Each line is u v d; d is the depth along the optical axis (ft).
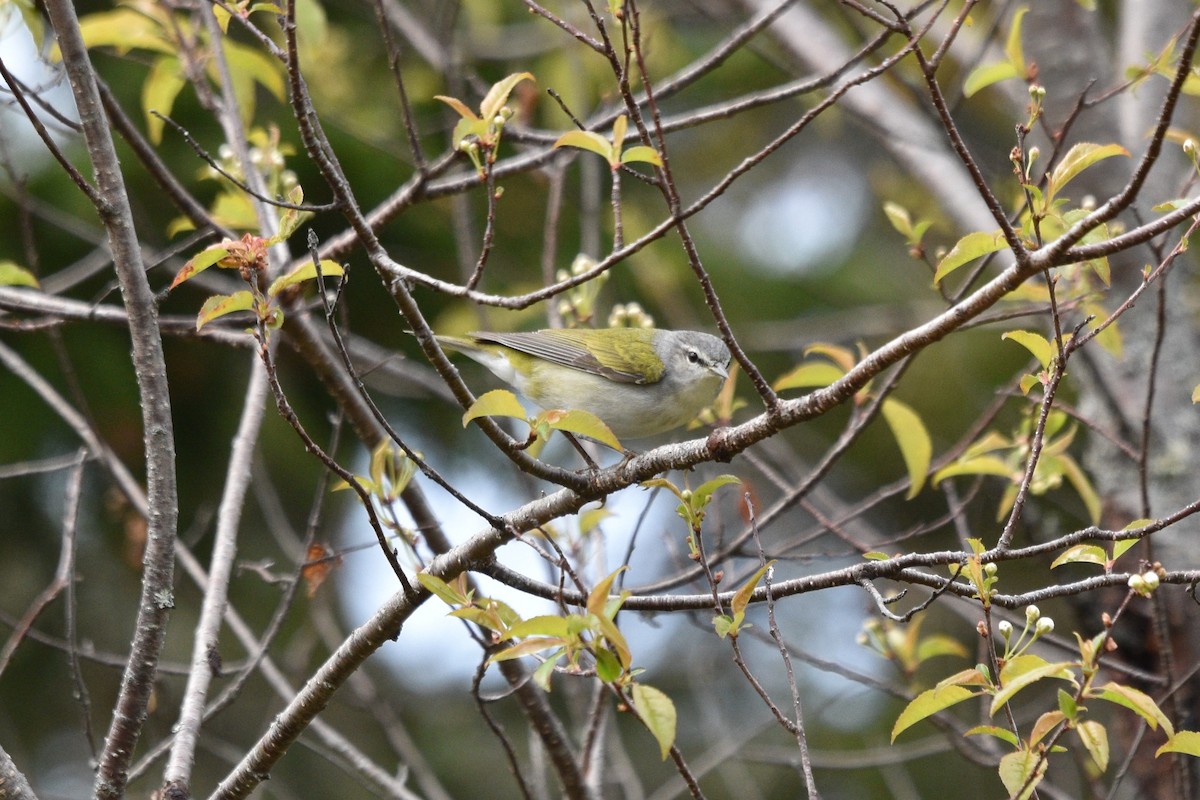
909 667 33.19
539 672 18.40
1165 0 41.83
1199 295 44.86
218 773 50.39
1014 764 18.88
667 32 52.80
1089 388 38.24
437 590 21.61
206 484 52.70
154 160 32.12
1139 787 34.30
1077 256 19.69
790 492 33.55
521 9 56.90
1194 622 34.19
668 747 17.81
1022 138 21.04
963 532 32.68
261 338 21.44
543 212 55.62
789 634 59.88
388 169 51.37
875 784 55.42
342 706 56.39
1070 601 36.01
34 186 48.21
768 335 54.70
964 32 46.24
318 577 29.45
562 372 40.22
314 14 35.12
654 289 50.65
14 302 32.37
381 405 55.16
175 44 34.73
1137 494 36.01
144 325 24.40
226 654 51.83
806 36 45.39
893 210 30.32
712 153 63.36
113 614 52.19
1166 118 18.19
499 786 56.75
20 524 51.11
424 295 54.13
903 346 21.50
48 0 24.31
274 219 33.68
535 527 27.35
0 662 27.63
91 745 26.78
